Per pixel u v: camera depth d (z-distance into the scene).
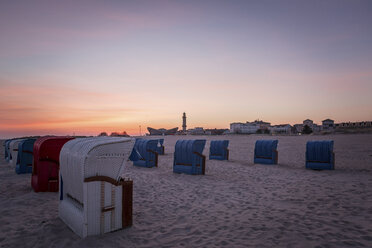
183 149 10.58
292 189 7.70
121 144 4.17
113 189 4.22
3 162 14.62
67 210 4.48
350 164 13.59
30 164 10.05
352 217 5.11
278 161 15.45
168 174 10.45
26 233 4.26
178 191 7.50
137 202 6.32
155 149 12.88
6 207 5.66
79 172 4.01
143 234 4.27
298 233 4.35
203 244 3.95
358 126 108.31
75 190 4.32
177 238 4.16
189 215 5.34
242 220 5.02
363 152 20.59
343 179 9.22
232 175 10.29
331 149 11.67
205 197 6.82
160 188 7.89
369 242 3.96
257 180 9.20
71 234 4.14
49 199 6.25
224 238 4.18
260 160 14.16
